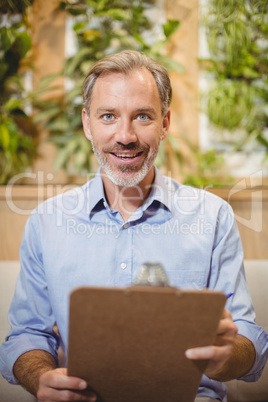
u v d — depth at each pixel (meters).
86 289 0.72
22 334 1.29
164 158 2.49
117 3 2.47
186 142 2.52
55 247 1.34
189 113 2.54
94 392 0.88
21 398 1.40
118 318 0.75
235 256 1.38
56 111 2.46
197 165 2.54
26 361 1.18
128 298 0.73
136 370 0.83
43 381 0.93
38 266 1.37
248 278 1.65
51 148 2.49
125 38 2.42
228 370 1.08
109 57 1.26
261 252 2.39
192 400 0.88
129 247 1.32
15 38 2.35
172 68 2.42
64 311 1.30
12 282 1.63
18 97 2.48
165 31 2.41
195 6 2.54
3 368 1.25
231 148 2.57
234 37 2.47
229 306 1.28
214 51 2.51
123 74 1.22
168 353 0.80
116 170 1.27
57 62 2.52
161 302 0.73
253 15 2.52
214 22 2.51
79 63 2.46
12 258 2.33
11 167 2.39
